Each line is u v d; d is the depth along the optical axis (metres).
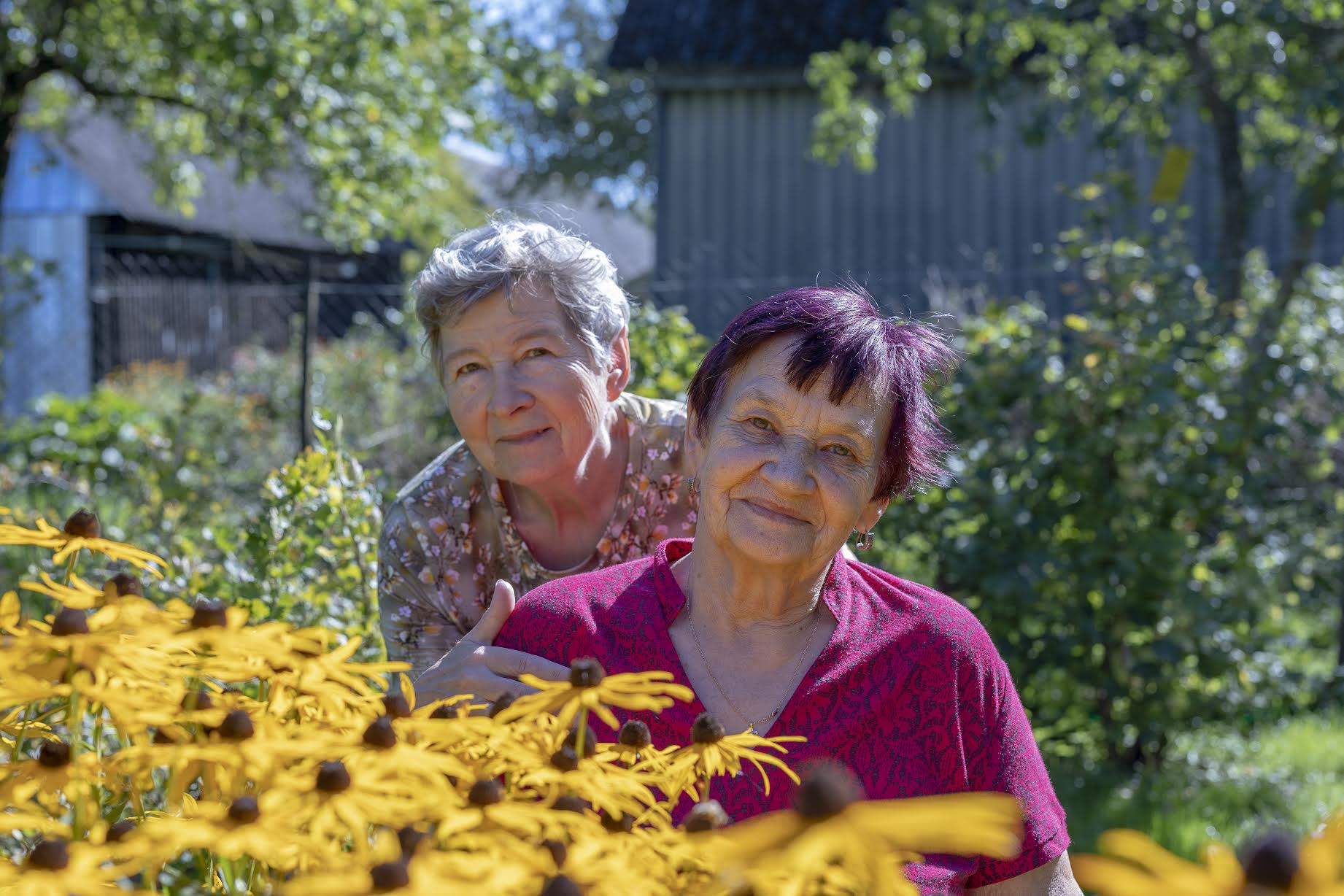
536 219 2.48
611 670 1.83
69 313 16.12
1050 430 4.99
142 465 5.43
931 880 1.65
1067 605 4.93
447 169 16.44
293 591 2.96
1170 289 5.20
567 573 2.47
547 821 0.96
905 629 1.82
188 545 3.45
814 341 1.72
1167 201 8.09
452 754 1.11
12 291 11.40
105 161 20.31
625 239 34.16
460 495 2.45
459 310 2.26
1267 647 5.32
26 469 7.77
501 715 1.13
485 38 11.34
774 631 1.83
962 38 12.40
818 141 10.82
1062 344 5.24
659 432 2.48
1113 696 4.97
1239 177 8.52
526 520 2.47
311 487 3.05
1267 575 5.23
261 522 3.07
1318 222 8.65
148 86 12.29
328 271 19.23
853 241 13.45
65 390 15.98
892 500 1.85
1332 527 5.75
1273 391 5.20
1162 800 4.73
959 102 13.26
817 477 1.71
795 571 1.78
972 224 13.24
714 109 13.65
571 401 2.28
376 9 10.67
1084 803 4.69
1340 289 6.19
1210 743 5.49
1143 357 4.93
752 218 13.59
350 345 11.49
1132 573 4.78
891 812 0.82
